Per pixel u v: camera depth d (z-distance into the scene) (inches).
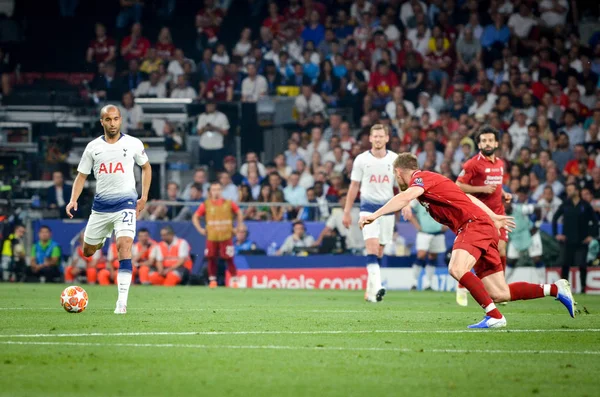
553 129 2938.0
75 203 1219.9
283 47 3208.7
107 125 1198.9
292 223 2373.3
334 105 3061.0
